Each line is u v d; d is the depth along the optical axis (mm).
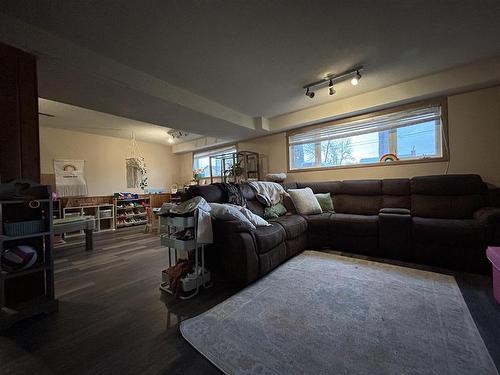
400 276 2133
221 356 1206
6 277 1511
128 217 5820
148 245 3754
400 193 3100
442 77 2746
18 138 1668
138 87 2467
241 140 5262
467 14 1795
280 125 4242
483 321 1431
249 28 1878
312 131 4117
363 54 2316
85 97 2639
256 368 1119
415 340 1280
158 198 6227
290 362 1151
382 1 1647
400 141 3342
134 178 6074
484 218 2176
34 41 1753
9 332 1454
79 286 2150
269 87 2998
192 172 6859
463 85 2635
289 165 4457
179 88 2938
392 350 1210
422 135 3174
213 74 2617
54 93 2518
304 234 3023
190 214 2021
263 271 2162
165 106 2973
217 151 6090
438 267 2336
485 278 2041
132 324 1526
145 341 1352
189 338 1357
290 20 1804
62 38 1903
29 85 1730
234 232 2055
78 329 1479
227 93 3160
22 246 1644
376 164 3510
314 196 3477
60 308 1745
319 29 1921
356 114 3582
